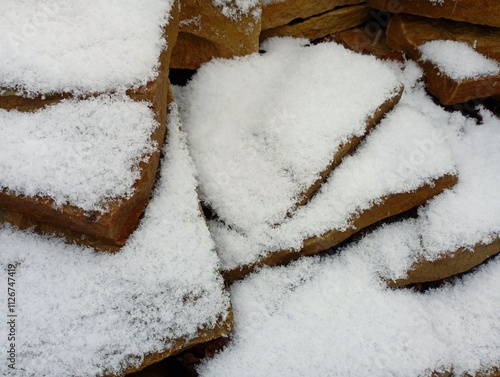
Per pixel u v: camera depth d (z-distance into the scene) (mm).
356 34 707
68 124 453
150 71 478
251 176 559
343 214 545
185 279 468
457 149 632
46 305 448
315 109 573
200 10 600
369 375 509
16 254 465
